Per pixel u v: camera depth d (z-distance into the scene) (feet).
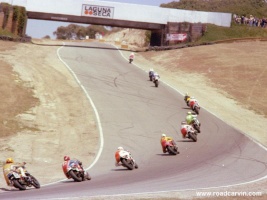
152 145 252.83
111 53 636.07
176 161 208.23
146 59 603.26
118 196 122.72
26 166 209.15
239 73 494.18
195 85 453.17
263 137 286.25
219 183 156.66
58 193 131.85
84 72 458.91
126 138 268.21
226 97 410.31
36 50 568.00
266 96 418.92
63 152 240.94
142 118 317.42
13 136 263.49
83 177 163.94
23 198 122.42
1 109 307.37
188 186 146.92
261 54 579.89
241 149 241.55
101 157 227.20
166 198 121.80
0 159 218.59
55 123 297.94
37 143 254.68
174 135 277.03
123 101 360.69
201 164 200.13
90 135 273.95
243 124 322.55
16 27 640.17
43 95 359.66
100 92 383.04
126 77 456.86
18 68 428.97
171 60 578.25
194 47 647.56
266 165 204.54
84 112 324.39
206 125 303.48
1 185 162.09
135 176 171.12
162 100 374.84
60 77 423.64
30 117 303.07
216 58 564.71
